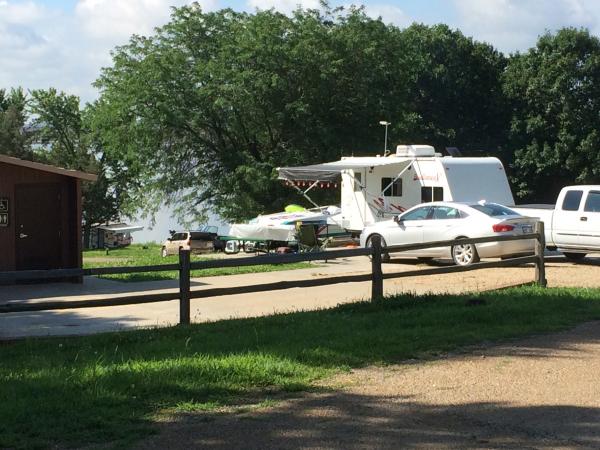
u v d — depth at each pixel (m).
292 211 28.42
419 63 47.09
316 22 38.78
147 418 5.49
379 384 6.56
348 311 10.30
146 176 40.66
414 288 13.36
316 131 37.97
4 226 14.88
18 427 5.14
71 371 6.62
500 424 5.46
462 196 22.44
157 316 11.33
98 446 4.90
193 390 6.09
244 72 36.34
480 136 51.28
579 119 48.31
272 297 13.11
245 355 7.37
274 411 5.73
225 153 39.25
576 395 6.23
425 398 6.12
